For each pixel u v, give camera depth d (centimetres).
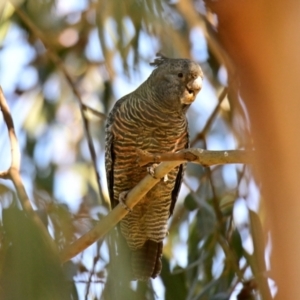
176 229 1342
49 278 661
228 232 1222
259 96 434
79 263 946
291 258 418
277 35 418
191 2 1078
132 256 1212
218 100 1291
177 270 1221
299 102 415
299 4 412
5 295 648
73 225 905
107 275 906
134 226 1195
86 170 1430
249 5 427
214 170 1334
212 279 1210
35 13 1281
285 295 420
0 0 899
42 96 1445
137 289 1162
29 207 710
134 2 780
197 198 1261
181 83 1007
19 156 866
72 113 1474
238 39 439
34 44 1405
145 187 945
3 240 677
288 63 416
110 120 1132
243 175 1198
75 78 1465
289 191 421
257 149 442
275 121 425
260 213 1097
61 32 1374
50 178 1289
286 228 422
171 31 1095
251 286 1124
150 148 1095
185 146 1126
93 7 1272
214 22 499
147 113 1060
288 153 421
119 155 1120
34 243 671
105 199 1214
